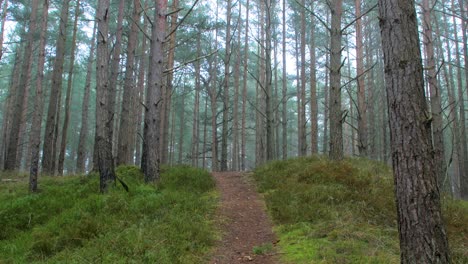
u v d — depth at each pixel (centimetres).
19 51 2862
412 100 423
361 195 829
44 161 1697
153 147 1081
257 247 631
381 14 464
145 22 2053
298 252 589
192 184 1109
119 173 1210
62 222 754
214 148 2389
